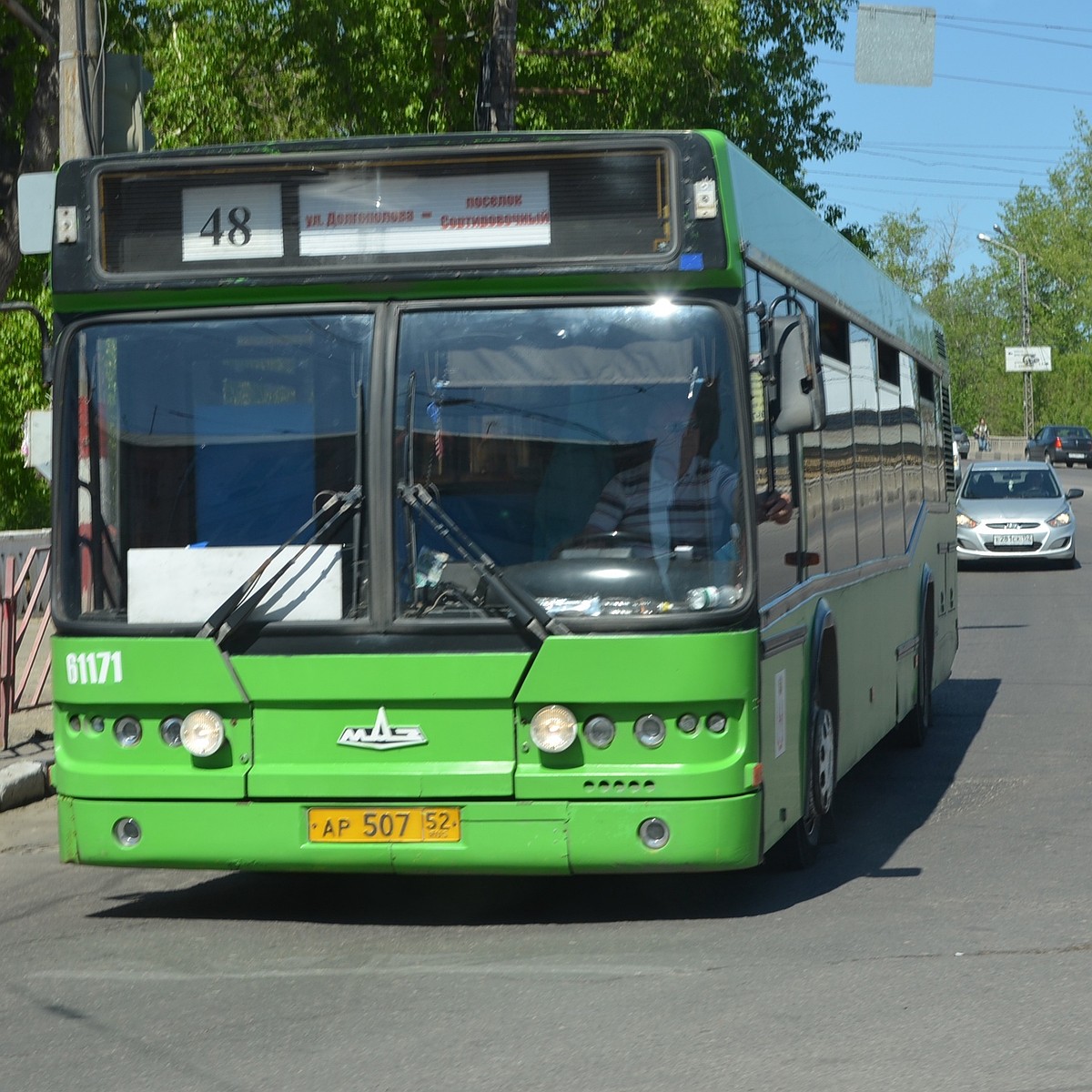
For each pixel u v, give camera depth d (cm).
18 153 3297
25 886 1143
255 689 939
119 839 961
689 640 914
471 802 924
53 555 983
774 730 988
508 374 943
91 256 987
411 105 3061
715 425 933
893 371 1588
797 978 854
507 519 934
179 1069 726
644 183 944
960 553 4028
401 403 945
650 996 823
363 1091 690
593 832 917
